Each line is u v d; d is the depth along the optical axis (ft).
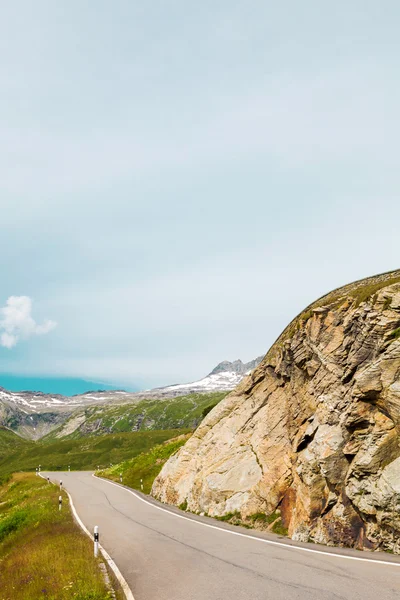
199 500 83.61
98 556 48.70
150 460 182.80
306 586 33.42
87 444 531.91
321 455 55.47
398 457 46.70
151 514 86.12
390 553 42.65
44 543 59.47
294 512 58.54
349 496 49.29
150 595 34.04
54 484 177.37
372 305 57.06
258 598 31.50
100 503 109.09
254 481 73.82
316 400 63.93
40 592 37.27
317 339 65.57
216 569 40.83
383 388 49.93
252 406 91.61
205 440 99.35
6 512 129.59
